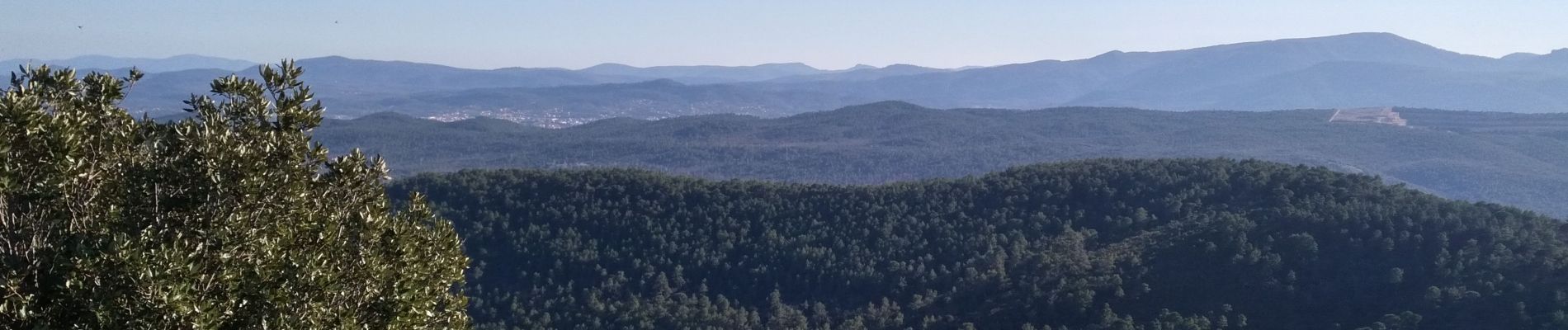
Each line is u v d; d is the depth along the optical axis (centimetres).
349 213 1522
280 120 1438
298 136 1451
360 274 1433
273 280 1286
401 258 1515
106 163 1238
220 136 1306
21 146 1116
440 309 1680
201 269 1184
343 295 1402
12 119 1086
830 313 6059
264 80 1472
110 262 1111
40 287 1138
